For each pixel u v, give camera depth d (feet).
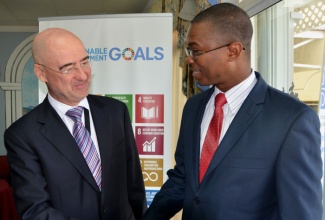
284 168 2.72
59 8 16.14
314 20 5.18
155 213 3.93
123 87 7.38
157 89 7.32
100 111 4.55
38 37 4.06
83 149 4.19
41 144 4.04
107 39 7.35
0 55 19.71
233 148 3.05
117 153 4.52
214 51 3.05
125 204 4.65
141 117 7.38
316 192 2.67
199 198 3.17
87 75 4.12
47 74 4.04
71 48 3.95
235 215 2.96
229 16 3.02
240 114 3.12
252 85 3.28
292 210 2.66
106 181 4.26
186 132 3.70
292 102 2.94
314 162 2.70
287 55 5.98
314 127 2.77
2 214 9.54
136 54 7.31
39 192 3.89
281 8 6.04
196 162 3.39
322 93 4.96
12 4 15.42
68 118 4.31
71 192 4.06
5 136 4.26
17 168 4.00
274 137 2.86
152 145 7.41
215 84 3.31
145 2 15.01
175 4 9.52
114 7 15.93
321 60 5.01
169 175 4.23
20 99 19.92
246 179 2.93
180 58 9.03
